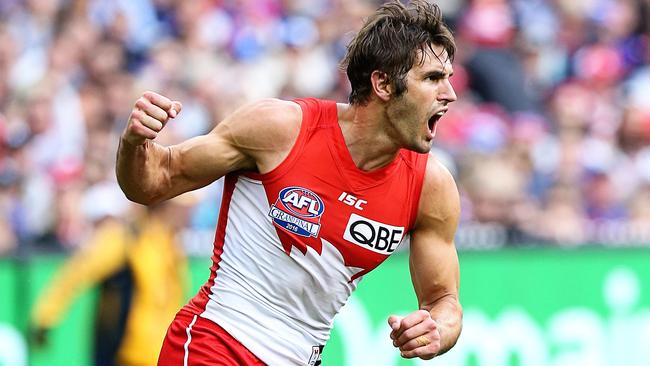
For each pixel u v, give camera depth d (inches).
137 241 922.7
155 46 1300.4
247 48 1332.4
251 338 542.6
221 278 551.5
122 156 512.7
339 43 1332.4
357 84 532.1
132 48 1291.8
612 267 1052.5
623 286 1055.6
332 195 533.6
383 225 540.4
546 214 1189.7
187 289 951.0
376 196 536.7
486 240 1061.1
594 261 1045.8
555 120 1341.0
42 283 900.6
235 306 544.1
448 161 1148.5
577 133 1333.7
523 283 1018.7
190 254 954.1
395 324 511.2
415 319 510.6
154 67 1272.1
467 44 1348.4
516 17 1397.6
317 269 540.4
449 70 529.0
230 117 537.3
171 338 558.9
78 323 909.2
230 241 548.4
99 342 911.7
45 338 898.1
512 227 1114.1
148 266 920.9
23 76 1243.8
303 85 1298.0
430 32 529.0
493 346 1004.6
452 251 565.6
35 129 1186.0
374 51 525.3
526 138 1238.9
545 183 1226.0
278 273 539.5
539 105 1344.7
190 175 533.6
